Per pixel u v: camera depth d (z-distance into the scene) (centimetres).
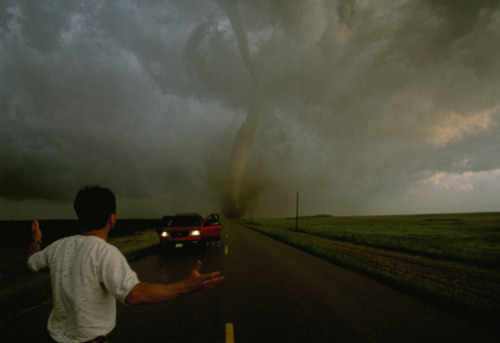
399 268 955
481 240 2741
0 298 552
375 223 8038
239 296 598
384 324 434
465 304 510
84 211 159
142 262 1066
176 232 1314
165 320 458
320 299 574
